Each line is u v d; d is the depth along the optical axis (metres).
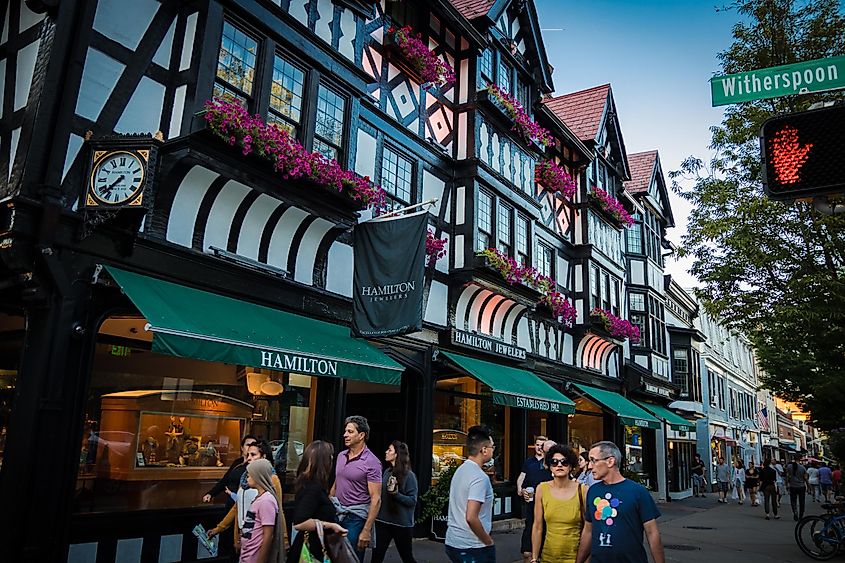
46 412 6.04
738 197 11.39
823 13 10.03
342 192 8.75
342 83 9.30
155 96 7.30
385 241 9.00
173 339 6.20
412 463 10.89
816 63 3.44
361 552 5.96
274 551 4.62
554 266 16.58
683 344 27.84
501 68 14.02
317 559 4.48
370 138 10.45
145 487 7.37
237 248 8.11
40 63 6.48
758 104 10.88
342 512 5.61
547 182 16.30
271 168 7.84
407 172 11.32
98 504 6.86
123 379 7.46
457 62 12.97
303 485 4.67
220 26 7.58
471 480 4.76
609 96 20.38
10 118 6.69
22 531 5.80
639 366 21.69
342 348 8.48
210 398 8.32
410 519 6.45
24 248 6.09
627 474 17.47
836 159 3.02
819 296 10.27
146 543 6.87
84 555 6.31
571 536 4.78
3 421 7.58
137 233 6.81
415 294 8.47
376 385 12.59
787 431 59.44
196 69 7.31
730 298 11.66
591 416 18.77
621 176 21.22
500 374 12.42
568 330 17.23
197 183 7.50
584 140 19.11
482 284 12.04
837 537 10.46
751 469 21.88
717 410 31.84
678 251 12.12
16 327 7.76
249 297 8.12
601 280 18.77
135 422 7.47
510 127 13.50
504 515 13.20
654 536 4.16
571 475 5.16
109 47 6.93
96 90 6.79
